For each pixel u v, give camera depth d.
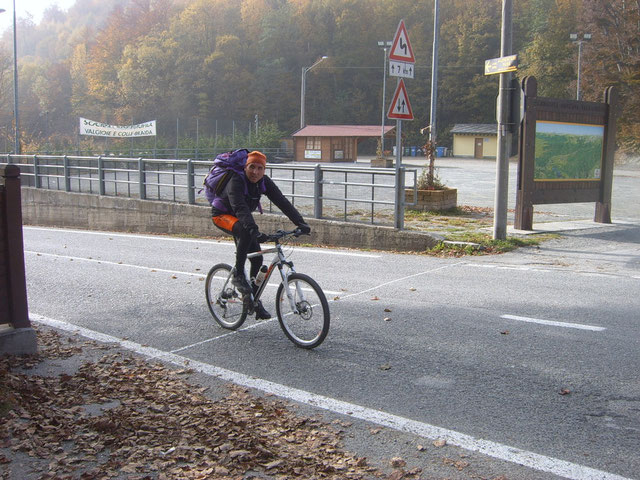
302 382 4.91
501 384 4.77
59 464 3.56
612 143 13.21
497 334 6.00
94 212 18.42
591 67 59.81
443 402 4.46
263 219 13.72
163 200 16.64
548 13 89.94
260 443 3.80
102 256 11.51
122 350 5.78
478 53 94.00
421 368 5.15
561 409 4.30
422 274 8.95
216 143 52.41
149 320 6.82
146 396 4.57
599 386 4.69
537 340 5.79
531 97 11.97
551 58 81.75
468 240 11.08
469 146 71.75
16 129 33.91
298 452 3.70
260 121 86.75
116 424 4.03
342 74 97.94
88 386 4.77
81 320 6.84
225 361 5.44
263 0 104.62
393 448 3.78
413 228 12.30
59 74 96.31
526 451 3.71
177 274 9.44
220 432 3.94
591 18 61.12
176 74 79.81
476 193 22.23
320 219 12.89
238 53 89.25
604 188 13.30
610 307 6.92
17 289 5.49
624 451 3.70
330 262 10.20
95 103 79.94
